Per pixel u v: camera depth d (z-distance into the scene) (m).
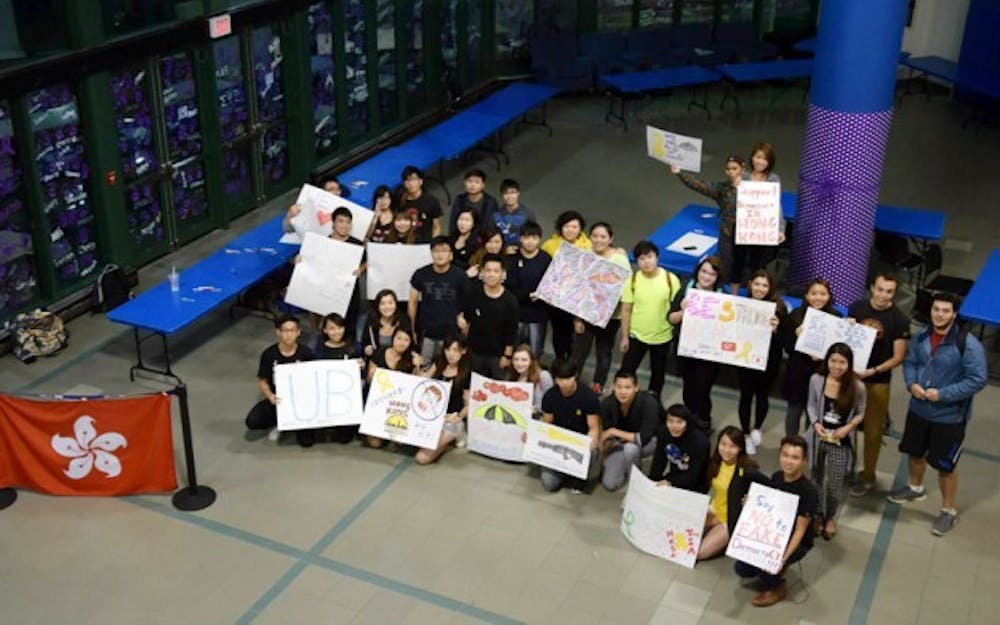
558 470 8.75
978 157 16.78
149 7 12.16
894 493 8.80
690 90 20.31
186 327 11.64
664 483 8.13
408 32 17.16
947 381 8.01
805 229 11.29
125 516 8.63
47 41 10.97
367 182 13.20
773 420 9.98
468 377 9.42
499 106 16.55
